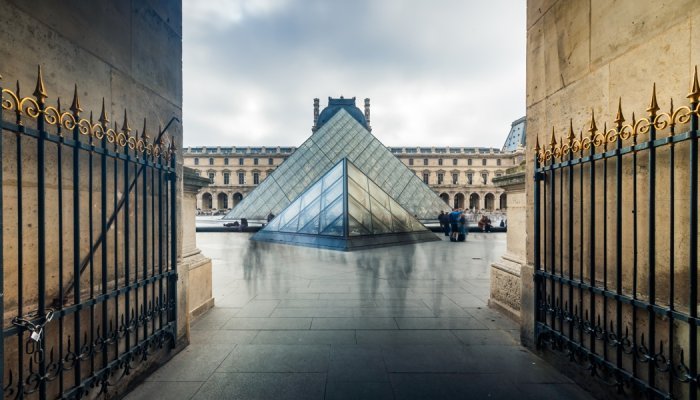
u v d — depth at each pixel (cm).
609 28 301
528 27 438
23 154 234
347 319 508
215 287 715
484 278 808
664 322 253
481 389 317
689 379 221
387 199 1966
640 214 275
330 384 325
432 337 438
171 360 376
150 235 396
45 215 252
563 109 366
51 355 239
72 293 276
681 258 242
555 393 311
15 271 228
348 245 1380
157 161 375
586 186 338
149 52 379
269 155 8662
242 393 310
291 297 632
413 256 1202
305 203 1908
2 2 216
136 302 321
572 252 335
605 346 294
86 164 296
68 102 268
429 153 8912
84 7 284
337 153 4103
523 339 418
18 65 226
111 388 294
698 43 223
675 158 245
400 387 320
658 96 254
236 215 3825
